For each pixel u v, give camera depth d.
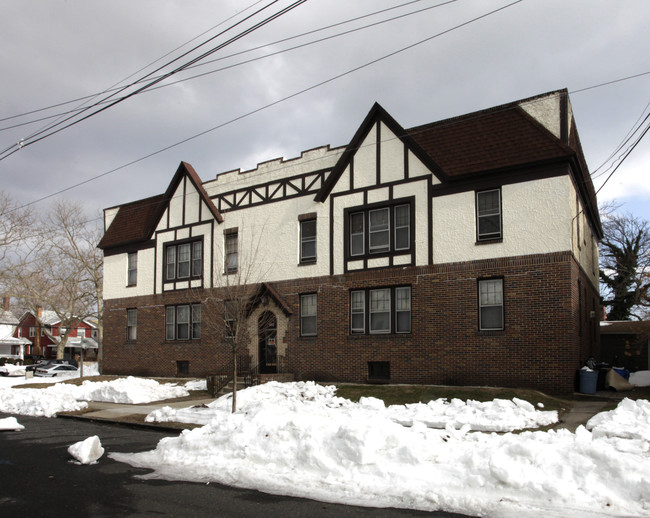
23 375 42.62
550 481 6.70
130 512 6.77
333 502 7.03
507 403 13.34
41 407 17.95
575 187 18.45
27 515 6.71
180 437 10.27
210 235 25.70
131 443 11.88
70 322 49.25
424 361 18.62
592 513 6.13
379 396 16.61
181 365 26.36
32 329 67.06
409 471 7.68
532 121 17.81
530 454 7.26
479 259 17.89
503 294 17.45
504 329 17.30
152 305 27.92
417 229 19.20
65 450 11.10
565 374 16.16
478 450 7.81
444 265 18.52
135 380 22.14
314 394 17.45
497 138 18.23
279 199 23.31
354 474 7.89
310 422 9.21
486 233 17.98
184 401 19.33
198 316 26.06
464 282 18.08
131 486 8.04
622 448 8.01
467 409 13.32
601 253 43.88
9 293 46.44
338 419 10.02
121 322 29.39
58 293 49.41
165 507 6.96
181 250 27.09
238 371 21.92
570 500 6.45
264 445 9.09
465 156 18.50
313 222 22.25
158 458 9.85
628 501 6.34
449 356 18.14
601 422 10.90
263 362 23.05
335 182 21.41
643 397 15.85
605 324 31.66
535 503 6.50
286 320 22.33
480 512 6.42
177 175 27.47
